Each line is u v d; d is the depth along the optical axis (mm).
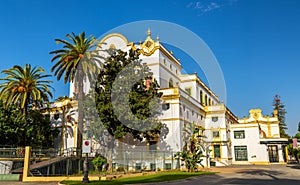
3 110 32938
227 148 42750
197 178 20141
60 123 40500
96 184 17266
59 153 29516
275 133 55562
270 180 17938
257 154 46656
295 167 34094
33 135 37406
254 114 57469
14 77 34094
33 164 25219
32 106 38406
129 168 27469
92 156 28219
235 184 15703
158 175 22094
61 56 30828
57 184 20469
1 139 31609
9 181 23094
